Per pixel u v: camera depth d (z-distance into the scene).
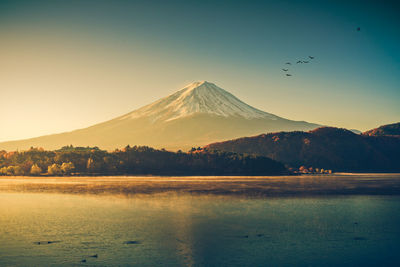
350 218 70.50
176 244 52.38
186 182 145.50
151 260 45.84
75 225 63.25
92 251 49.19
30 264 44.25
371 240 54.88
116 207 81.69
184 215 72.56
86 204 85.88
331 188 124.12
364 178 178.62
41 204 85.88
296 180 160.50
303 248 50.84
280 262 45.66
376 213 75.81
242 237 56.00
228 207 82.19
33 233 57.81
